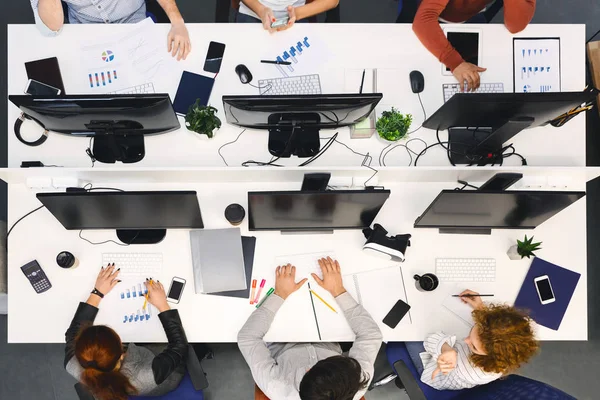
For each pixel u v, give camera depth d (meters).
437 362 1.84
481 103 1.70
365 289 1.99
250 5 2.21
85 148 2.01
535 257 2.03
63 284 1.94
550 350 2.65
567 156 2.09
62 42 2.04
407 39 2.11
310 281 1.98
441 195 1.66
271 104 1.69
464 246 2.03
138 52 2.05
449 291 2.00
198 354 2.50
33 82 2.00
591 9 2.94
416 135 2.08
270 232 2.00
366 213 1.81
